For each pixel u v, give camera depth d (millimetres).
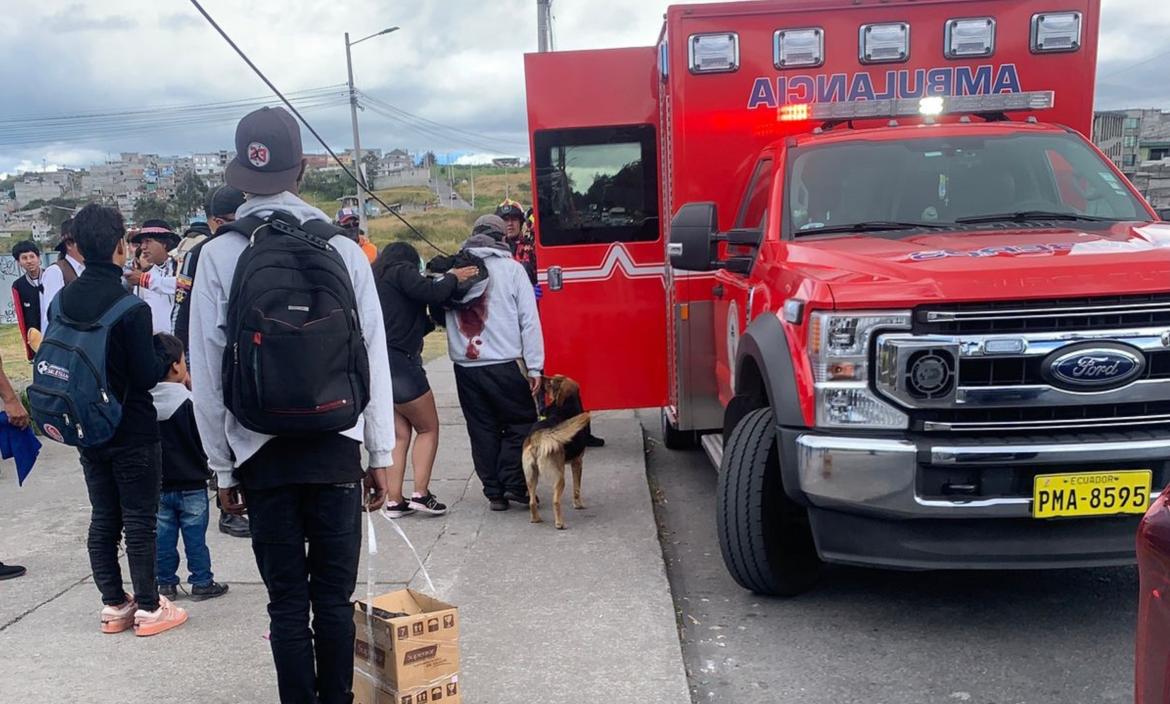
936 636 4168
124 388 4125
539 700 3635
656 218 7273
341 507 3086
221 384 3000
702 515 6121
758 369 4629
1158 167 32750
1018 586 4699
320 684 3170
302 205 3160
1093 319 3721
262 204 3107
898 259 4043
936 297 3709
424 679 3262
